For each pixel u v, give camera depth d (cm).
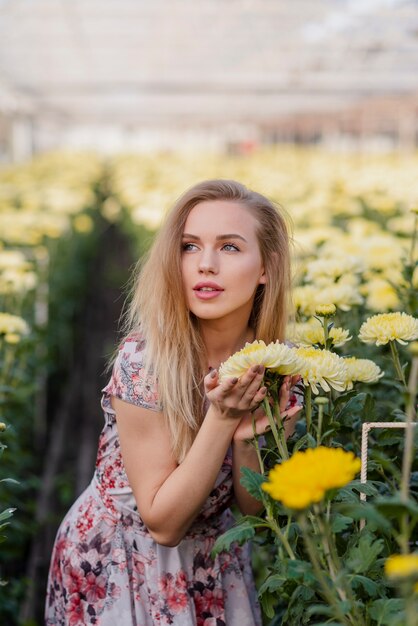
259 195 190
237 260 180
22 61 2003
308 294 256
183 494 167
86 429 596
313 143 3547
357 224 528
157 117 3988
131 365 179
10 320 304
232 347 191
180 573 185
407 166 1206
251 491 146
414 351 125
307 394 166
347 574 140
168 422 177
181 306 181
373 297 295
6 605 307
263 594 158
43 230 692
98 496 191
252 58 1962
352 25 1545
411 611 104
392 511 115
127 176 1620
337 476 115
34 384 412
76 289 884
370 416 187
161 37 1767
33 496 466
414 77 2069
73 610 190
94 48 1866
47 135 3962
